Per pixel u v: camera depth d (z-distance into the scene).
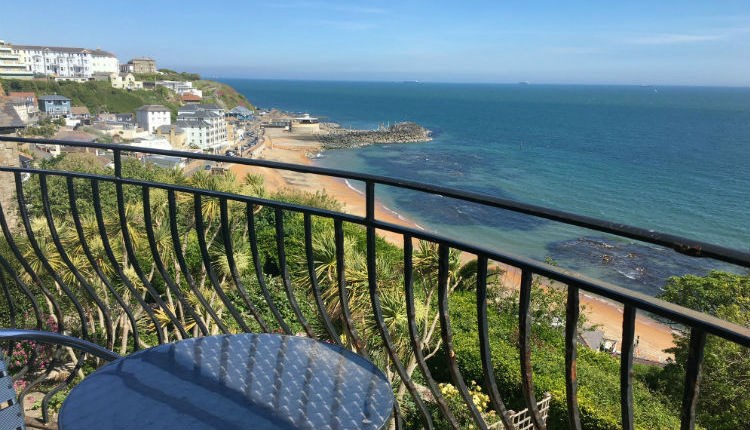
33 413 6.05
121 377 1.84
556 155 91.81
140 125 124.62
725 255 1.25
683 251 1.32
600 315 29.56
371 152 97.06
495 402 2.01
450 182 67.94
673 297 20.05
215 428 1.58
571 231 45.78
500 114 181.38
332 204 30.28
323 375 1.91
